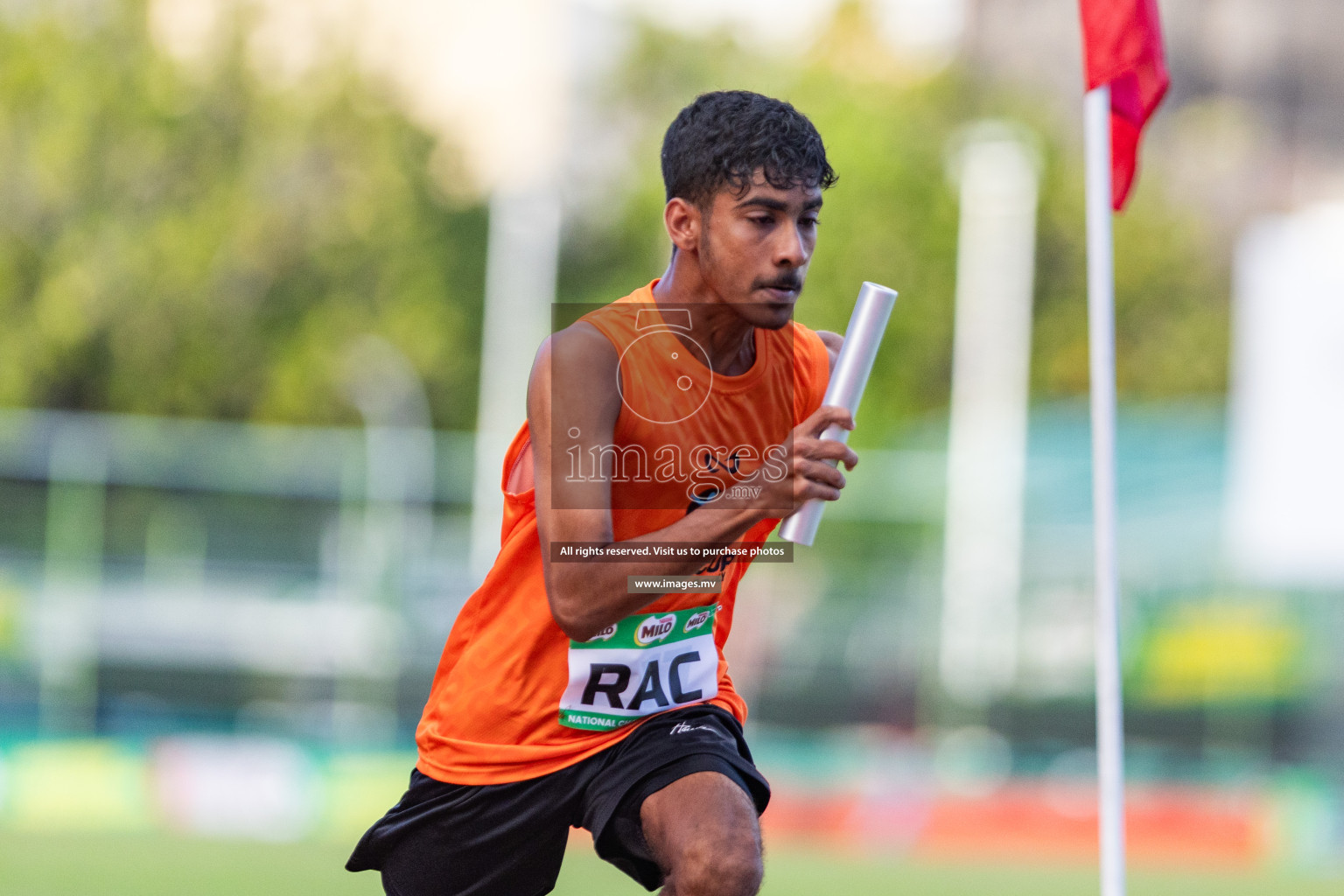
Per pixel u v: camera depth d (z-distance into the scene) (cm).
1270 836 4409
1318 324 6216
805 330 1224
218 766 4450
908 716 5038
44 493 4966
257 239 10012
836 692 5041
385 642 5059
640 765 1141
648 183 11094
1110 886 1318
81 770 4450
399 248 10312
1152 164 11131
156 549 5028
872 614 5069
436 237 10519
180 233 9825
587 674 1162
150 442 5047
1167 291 10619
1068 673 5047
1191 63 11675
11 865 3117
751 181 1051
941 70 10700
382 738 5016
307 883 2972
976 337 7894
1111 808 1327
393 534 5169
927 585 5100
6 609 4878
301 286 10169
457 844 1220
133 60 9962
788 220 1060
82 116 9769
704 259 1081
